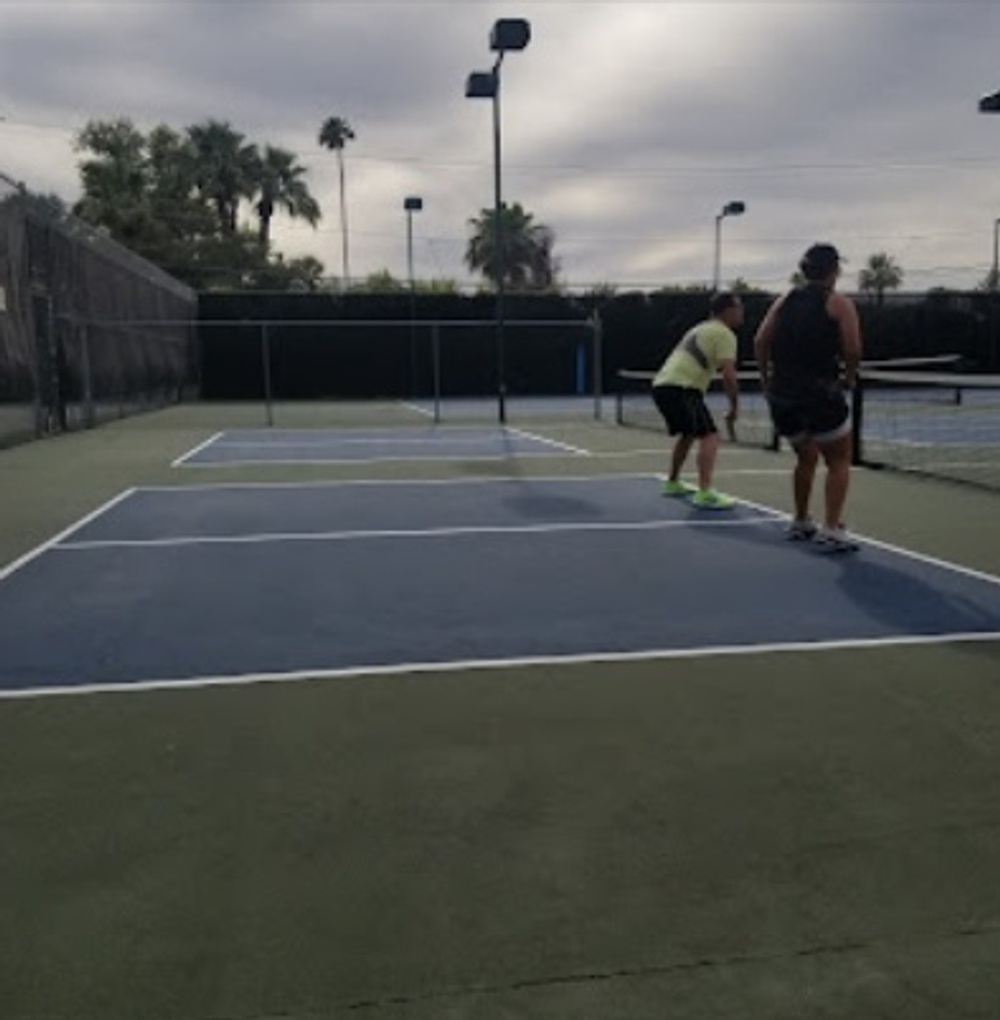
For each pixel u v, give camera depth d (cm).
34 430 1523
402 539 701
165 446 1429
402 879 250
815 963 214
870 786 300
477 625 479
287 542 693
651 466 1138
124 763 322
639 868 254
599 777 309
